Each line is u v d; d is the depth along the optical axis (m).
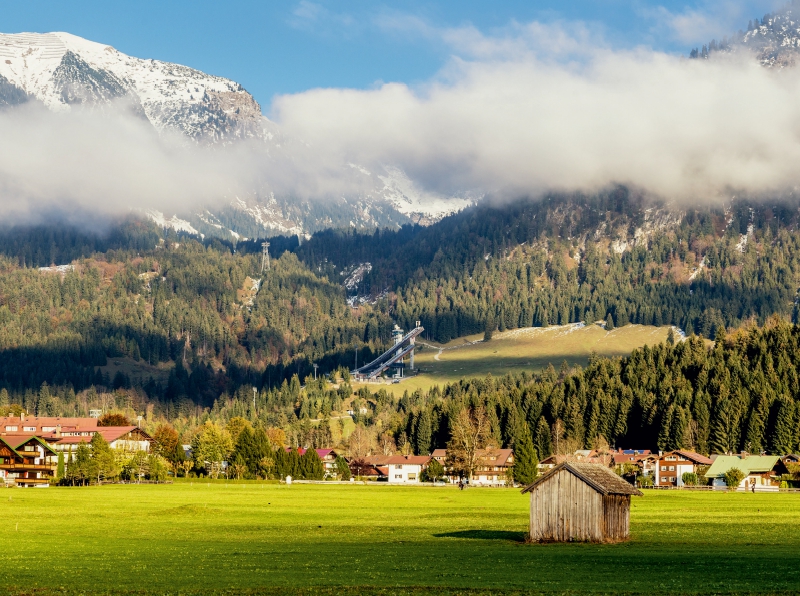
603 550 89.25
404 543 97.50
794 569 75.25
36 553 86.38
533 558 82.75
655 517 131.88
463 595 62.62
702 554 85.44
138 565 78.12
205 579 70.25
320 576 71.94
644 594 62.84
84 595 62.91
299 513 138.38
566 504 97.56
